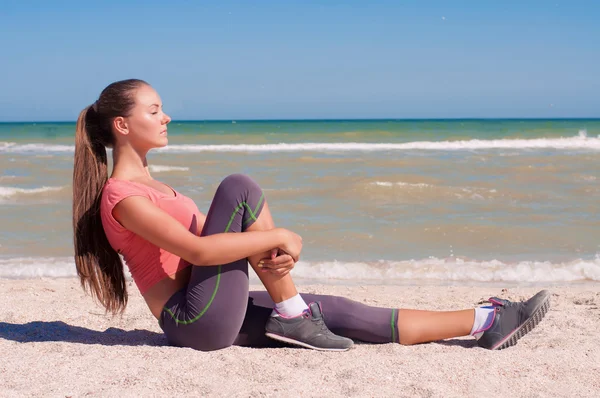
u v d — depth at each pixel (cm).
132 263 281
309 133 3209
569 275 615
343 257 690
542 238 774
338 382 248
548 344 317
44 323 351
